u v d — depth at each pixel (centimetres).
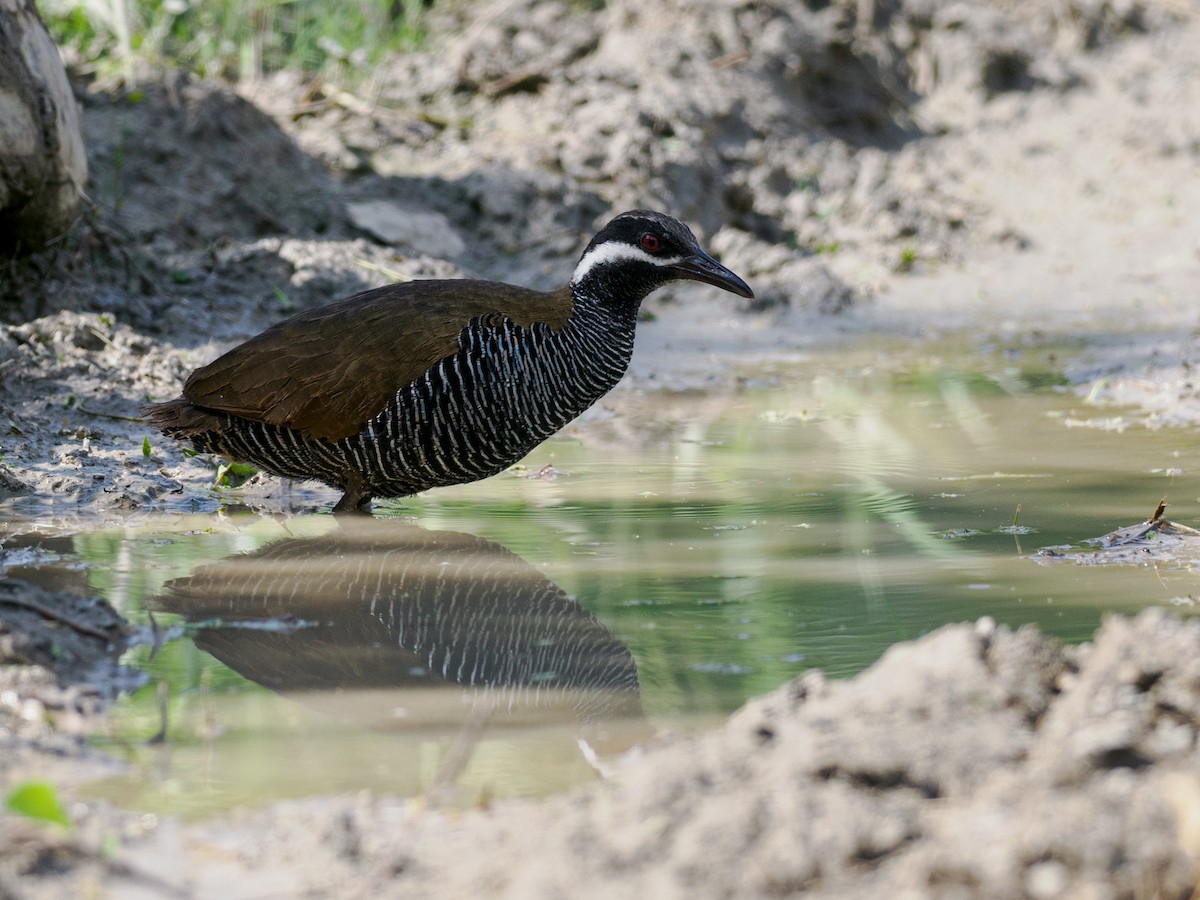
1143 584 1038
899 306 2169
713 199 2311
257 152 2088
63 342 1570
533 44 2488
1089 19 2847
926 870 600
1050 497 1283
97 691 860
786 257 2205
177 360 1584
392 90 2419
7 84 1572
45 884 640
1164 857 600
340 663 926
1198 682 711
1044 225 2456
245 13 2452
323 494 1336
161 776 757
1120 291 2200
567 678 900
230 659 925
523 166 2205
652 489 1334
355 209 2058
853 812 626
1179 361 1800
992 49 2762
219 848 679
